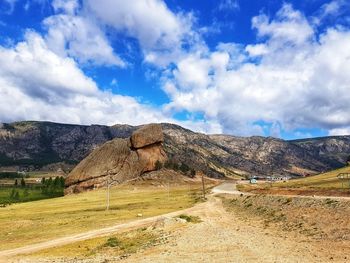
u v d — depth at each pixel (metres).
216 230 67.06
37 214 131.00
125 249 56.28
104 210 132.12
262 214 85.31
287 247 47.19
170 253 48.22
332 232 53.44
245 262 39.47
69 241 72.56
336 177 184.00
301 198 82.75
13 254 62.81
